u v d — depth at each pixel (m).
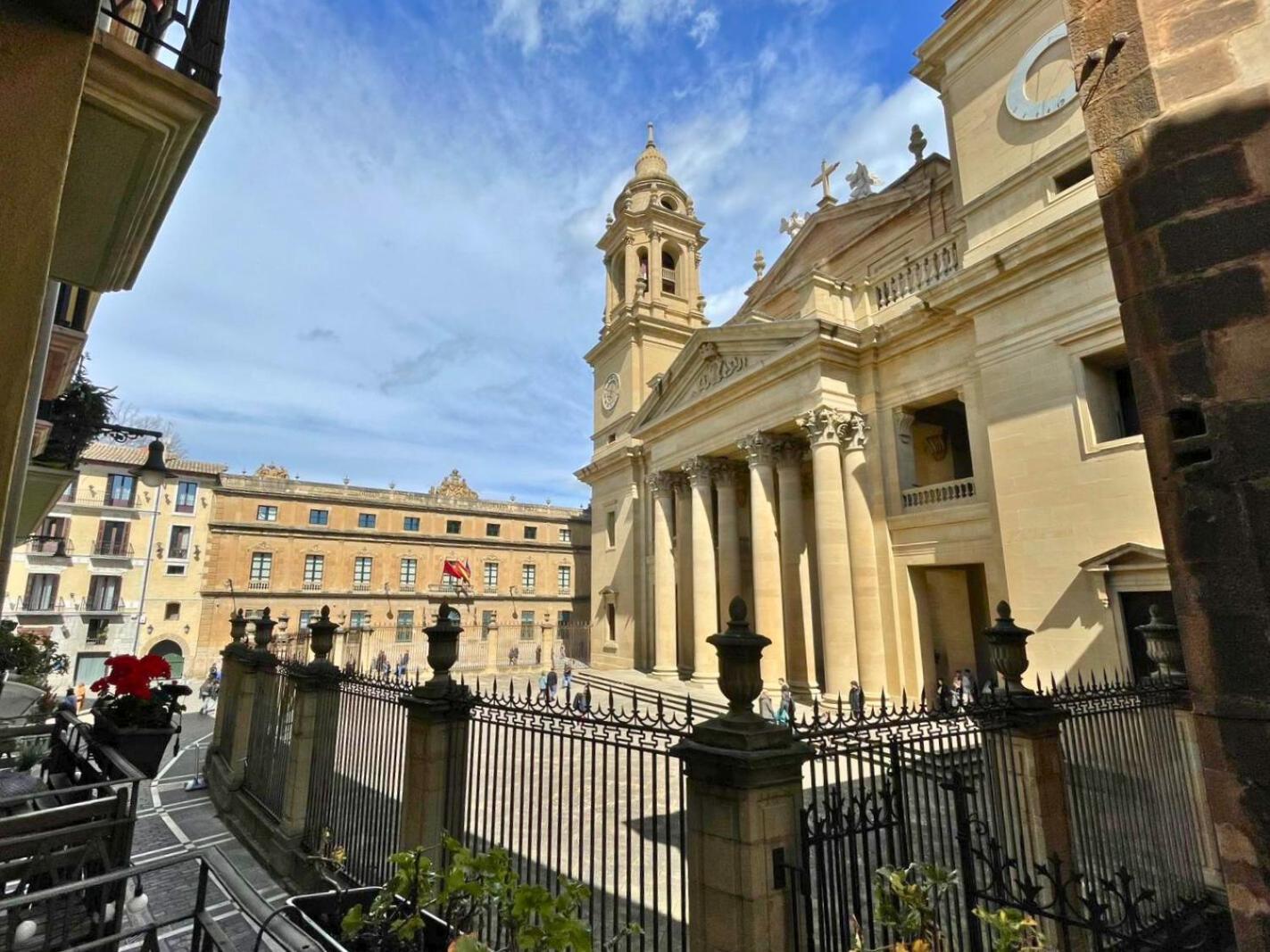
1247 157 2.49
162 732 7.21
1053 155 13.65
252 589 42.62
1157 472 2.65
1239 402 2.40
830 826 3.88
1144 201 2.74
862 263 22.12
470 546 51.75
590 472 34.84
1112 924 4.97
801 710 17.47
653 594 29.30
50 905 3.47
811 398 18.06
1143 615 11.37
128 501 38.09
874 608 16.70
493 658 40.78
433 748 5.76
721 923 3.54
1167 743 6.88
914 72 17.39
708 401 22.39
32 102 2.34
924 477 20.91
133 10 4.37
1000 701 5.59
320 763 7.82
